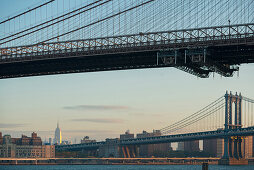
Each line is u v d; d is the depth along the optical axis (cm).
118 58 13888
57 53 14462
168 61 12706
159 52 12812
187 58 12675
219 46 12019
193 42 12238
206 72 13425
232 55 12356
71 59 14550
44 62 15100
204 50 11869
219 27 11969
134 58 13675
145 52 13238
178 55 12444
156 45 12800
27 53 15025
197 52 12012
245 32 11706
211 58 12506
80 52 14112
